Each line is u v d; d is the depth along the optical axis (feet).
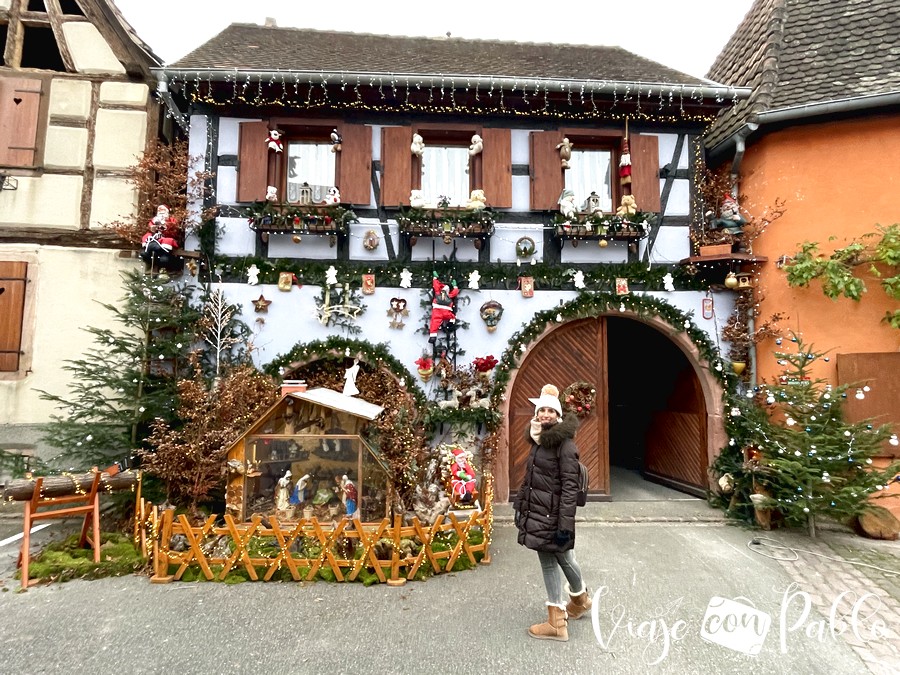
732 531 18.88
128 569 14.25
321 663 10.27
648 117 23.76
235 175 22.77
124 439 18.26
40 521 18.69
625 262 23.40
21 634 11.16
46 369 21.40
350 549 14.38
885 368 20.11
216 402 17.56
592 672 10.15
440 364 21.63
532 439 11.39
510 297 22.75
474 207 22.07
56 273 21.83
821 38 23.72
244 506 15.89
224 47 25.91
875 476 17.43
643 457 28.53
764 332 21.86
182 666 10.13
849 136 21.33
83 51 22.86
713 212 23.90
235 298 21.88
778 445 18.85
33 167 22.07
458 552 14.73
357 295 22.21
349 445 16.25
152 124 22.90
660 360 27.22
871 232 20.68
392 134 22.99
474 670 10.12
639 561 15.84
